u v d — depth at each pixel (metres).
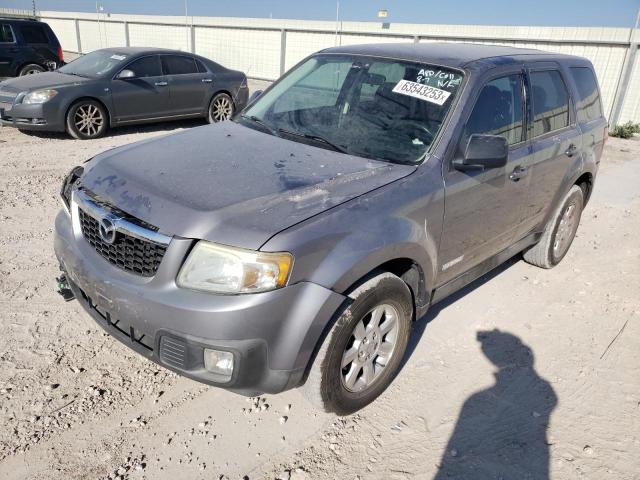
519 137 3.68
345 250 2.42
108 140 8.87
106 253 2.59
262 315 2.24
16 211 5.26
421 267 2.94
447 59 3.46
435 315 3.92
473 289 4.38
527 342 3.68
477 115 3.26
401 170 2.90
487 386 3.19
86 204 2.67
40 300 3.68
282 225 2.31
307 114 3.56
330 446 2.64
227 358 2.30
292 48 20.33
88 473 2.38
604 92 14.48
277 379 2.39
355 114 3.39
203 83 10.20
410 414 2.91
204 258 2.27
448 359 3.42
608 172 9.01
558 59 4.32
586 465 2.65
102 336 3.34
